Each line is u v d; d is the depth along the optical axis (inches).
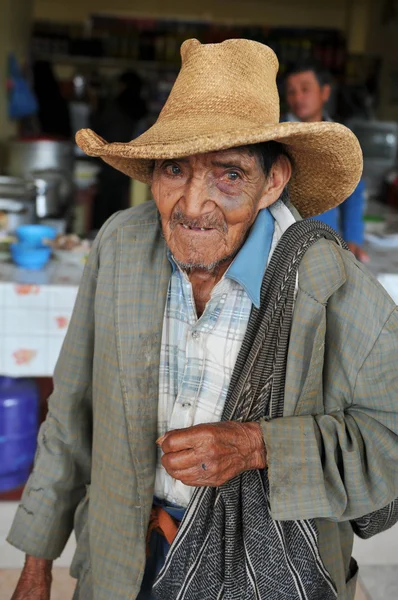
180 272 41.8
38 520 48.3
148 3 354.6
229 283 40.6
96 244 44.9
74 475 48.8
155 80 354.9
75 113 299.7
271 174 40.6
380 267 115.1
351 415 40.3
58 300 97.0
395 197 203.9
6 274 101.6
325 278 38.7
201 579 39.4
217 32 358.0
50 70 261.7
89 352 46.6
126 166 44.5
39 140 170.1
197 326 41.0
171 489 43.4
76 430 47.7
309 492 37.2
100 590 43.6
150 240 42.7
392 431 39.5
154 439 42.5
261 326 39.0
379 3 317.1
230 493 38.6
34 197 135.8
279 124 35.3
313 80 119.3
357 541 93.0
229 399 39.5
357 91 309.1
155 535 45.4
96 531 43.8
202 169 37.3
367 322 38.9
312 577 39.4
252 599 38.9
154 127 38.9
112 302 42.5
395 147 228.7
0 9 212.5
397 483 40.1
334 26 357.4
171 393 42.3
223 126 36.1
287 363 38.6
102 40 344.8
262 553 38.7
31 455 102.7
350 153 39.8
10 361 97.7
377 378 38.9
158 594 41.2
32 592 48.8
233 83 38.2
